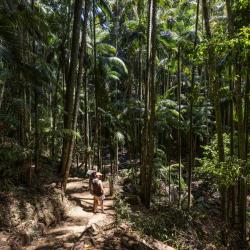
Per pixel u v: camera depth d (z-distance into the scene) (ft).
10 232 20.27
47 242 20.51
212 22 42.65
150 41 34.83
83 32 32.48
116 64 52.75
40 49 39.55
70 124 31.73
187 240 25.98
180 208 33.53
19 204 22.77
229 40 18.53
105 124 45.09
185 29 38.91
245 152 24.47
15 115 26.53
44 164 34.63
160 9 46.50
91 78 58.13
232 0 23.24
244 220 27.25
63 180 30.32
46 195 26.27
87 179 40.60
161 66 59.16
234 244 27.81
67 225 24.12
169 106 48.16
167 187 41.60
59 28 40.24
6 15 19.42
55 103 36.47
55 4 39.99
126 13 55.42
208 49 20.70
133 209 30.58
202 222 31.63
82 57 32.30
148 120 34.04
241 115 24.11
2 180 24.79
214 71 23.63
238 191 30.68
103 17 51.85
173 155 63.57
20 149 24.97
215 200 42.63
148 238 21.89
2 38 18.10
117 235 20.79
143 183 33.68
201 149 65.36
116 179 41.47
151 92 31.78
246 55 19.72
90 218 24.85
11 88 26.50
